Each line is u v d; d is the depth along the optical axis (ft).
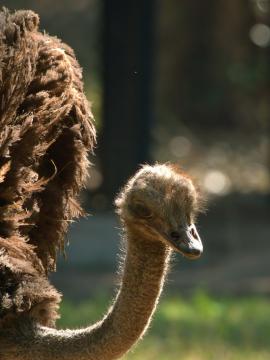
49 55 40.88
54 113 39.70
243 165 196.44
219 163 197.16
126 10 138.31
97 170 150.41
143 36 138.72
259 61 187.42
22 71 39.14
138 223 34.58
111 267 130.62
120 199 35.50
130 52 139.03
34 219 39.60
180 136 208.44
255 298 117.08
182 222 34.06
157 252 35.12
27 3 203.82
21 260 37.73
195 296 112.27
